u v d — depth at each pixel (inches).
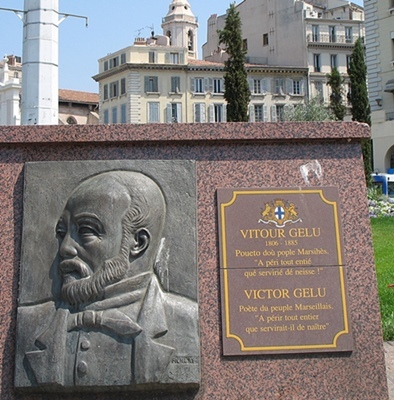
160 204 130.1
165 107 1724.9
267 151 138.7
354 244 134.4
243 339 127.3
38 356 120.1
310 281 131.0
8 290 129.2
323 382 126.8
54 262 127.7
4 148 136.4
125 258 124.0
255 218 134.0
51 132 135.6
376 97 1246.3
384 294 239.0
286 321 128.7
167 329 121.9
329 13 2001.7
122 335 119.7
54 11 323.6
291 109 1130.7
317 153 139.4
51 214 130.6
